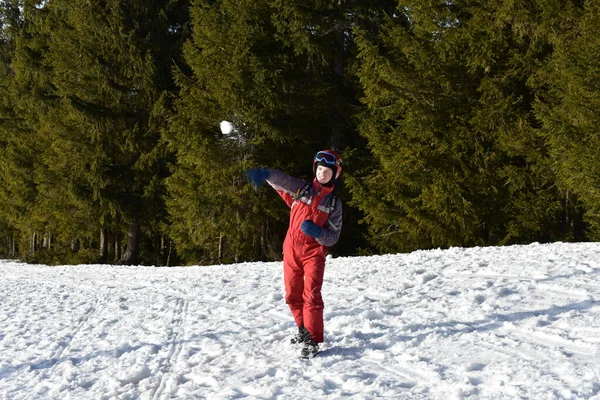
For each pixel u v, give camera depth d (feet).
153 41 87.97
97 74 89.45
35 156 110.32
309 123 73.67
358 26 63.16
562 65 50.98
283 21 67.15
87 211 93.66
